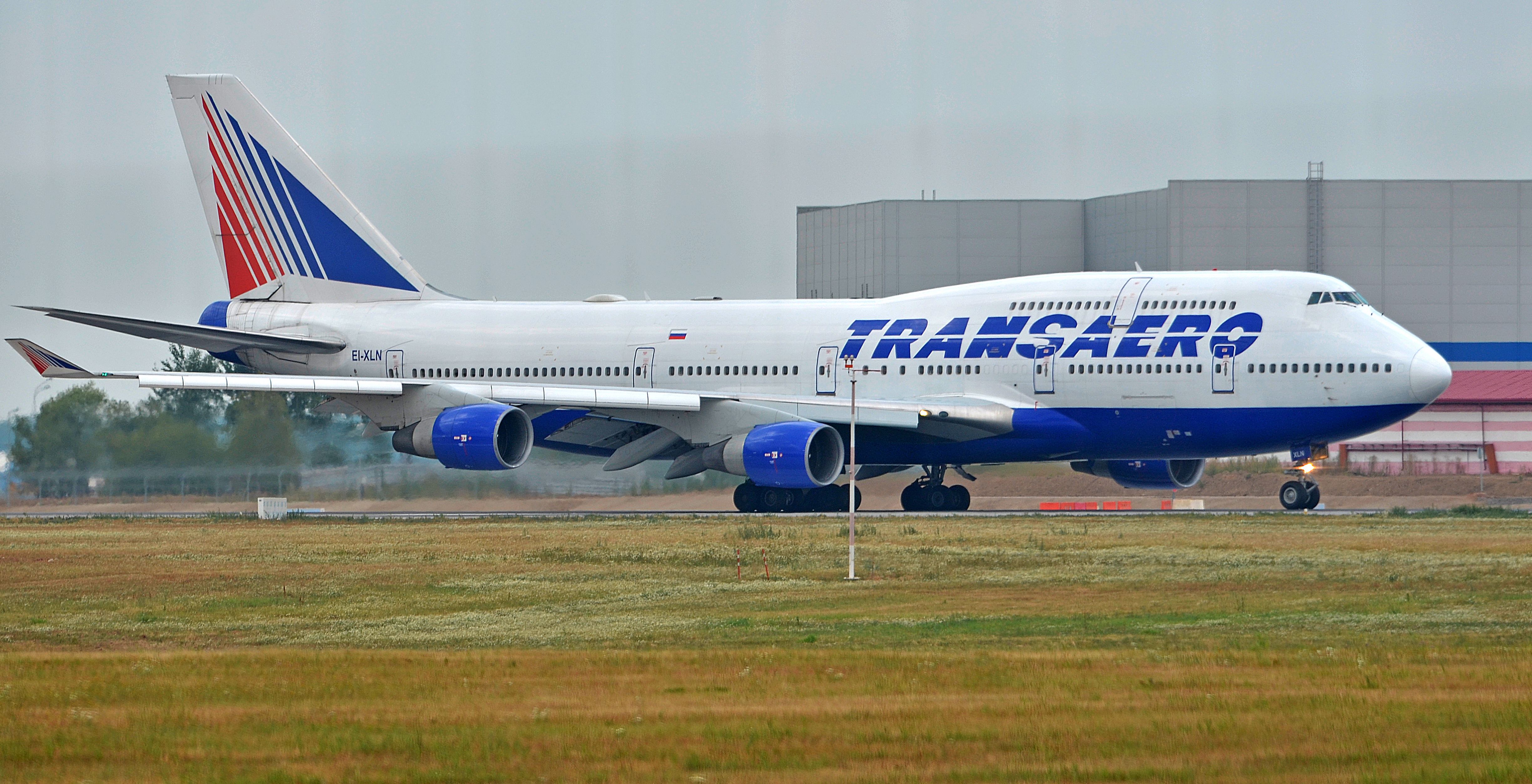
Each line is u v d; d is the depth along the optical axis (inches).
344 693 2217.0
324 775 1711.4
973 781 1663.4
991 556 4308.6
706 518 5999.0
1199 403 5807.1
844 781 1668.3
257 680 2351.1
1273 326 5772.6
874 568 4069.9
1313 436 5748.0
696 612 3363.7
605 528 5502.0
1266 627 2952.8
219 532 5580.7
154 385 5974.4
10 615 3469.5
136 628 3243.1
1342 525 5147.6
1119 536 4840.1
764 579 3905.0
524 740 1866.4
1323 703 2039.9
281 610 3496.6
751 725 1943.9
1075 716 1974.7
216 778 1704.0
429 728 1945.1
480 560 4443.9
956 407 6048.2
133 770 1742.1
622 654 2637.8
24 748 1845.5
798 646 2787.9
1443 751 1756.9
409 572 4163.4
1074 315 6053.2
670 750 1814.7
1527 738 1818.4
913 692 2182.6
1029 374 6023.6
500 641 2957.7
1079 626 3009.4
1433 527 5036.9
